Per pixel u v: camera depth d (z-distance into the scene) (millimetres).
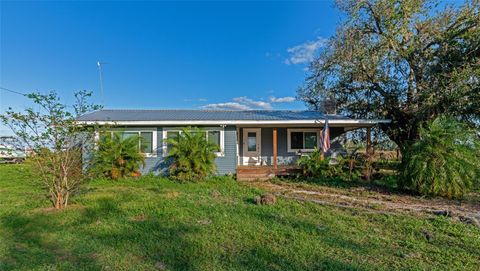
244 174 13414
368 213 6992
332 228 5750
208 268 3871
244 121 13656
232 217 6375
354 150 14586
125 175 12742
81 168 7797
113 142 12539
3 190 10375
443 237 5324
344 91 19719
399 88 17141
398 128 17672
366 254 4430
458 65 13719
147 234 5234
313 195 9547
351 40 16750
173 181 12297
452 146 9320
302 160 13633
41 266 3922
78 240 4949
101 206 7359
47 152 6973
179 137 12695
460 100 13109
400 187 10227
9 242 4855
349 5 16656
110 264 4012
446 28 15023
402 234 5465
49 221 6035
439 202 8617
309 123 14141
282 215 6605
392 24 15109
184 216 6484
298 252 4430
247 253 4406
